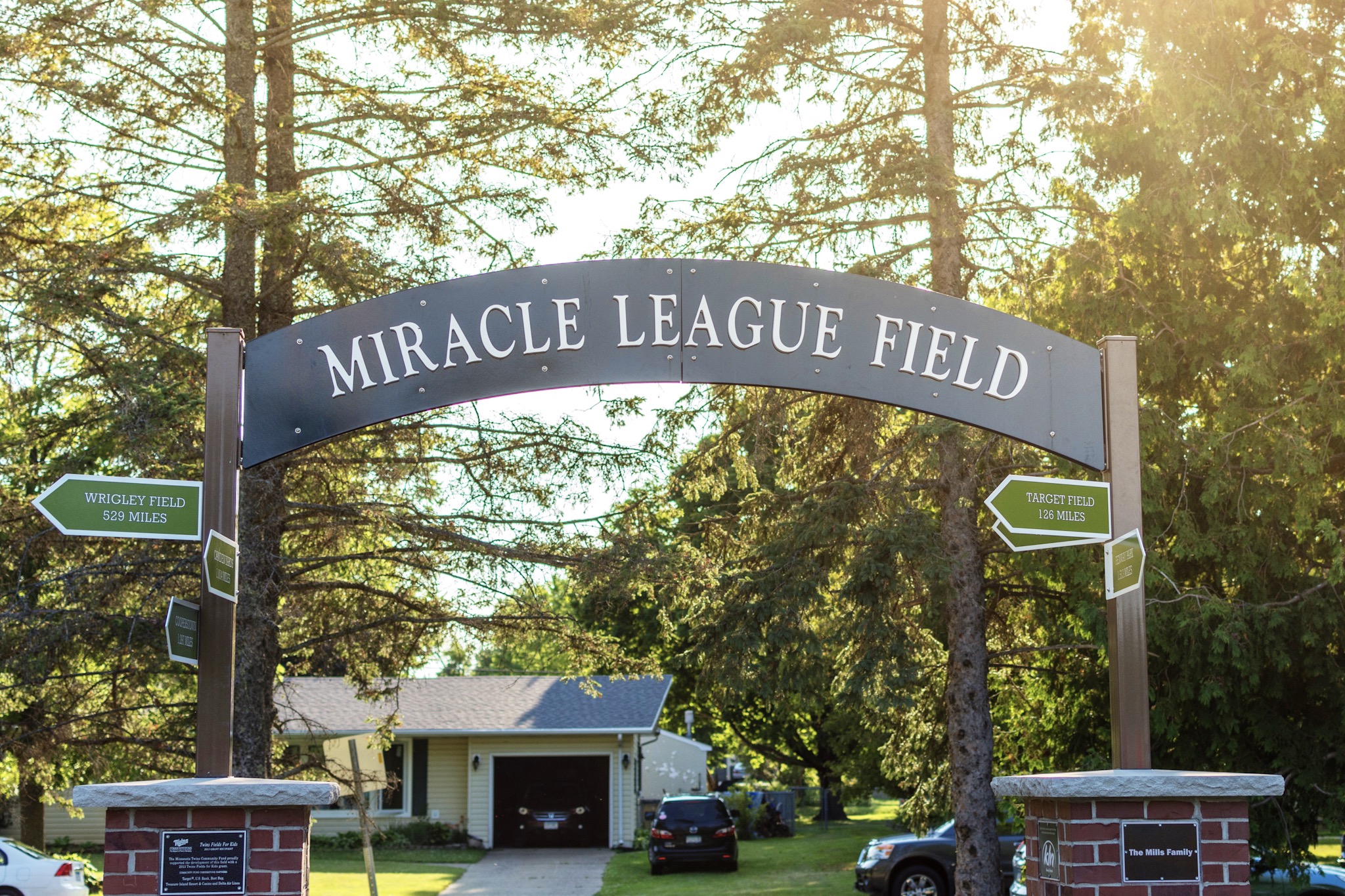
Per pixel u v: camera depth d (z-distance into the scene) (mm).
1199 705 11961
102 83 12477
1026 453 12727
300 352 6426
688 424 13875
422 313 6516
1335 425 11359
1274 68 12289
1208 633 11320
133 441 11586
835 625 13141
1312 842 12359
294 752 14688
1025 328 6680
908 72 13961
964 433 12492
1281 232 11672
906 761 15906
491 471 13633
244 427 6336
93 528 5922
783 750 37781
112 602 12789
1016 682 15023
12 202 12984
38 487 13367
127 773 14766
